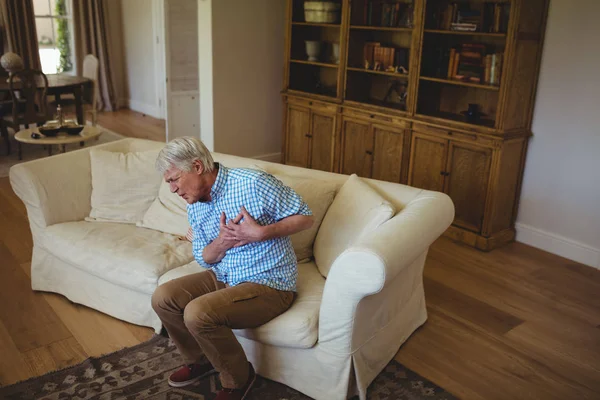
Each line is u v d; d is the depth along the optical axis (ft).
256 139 18.37
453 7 12.97
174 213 9.82
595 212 11.80
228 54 16.88
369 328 7.46
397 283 7.93
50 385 7.65
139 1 25.71
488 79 12.44
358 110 14.96
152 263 8.56
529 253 12.59
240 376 7.18
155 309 7.36
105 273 8.84
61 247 9.36
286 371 7.66
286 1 16.48
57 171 10.03
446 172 13.10
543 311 10.14
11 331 8.96
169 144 6.88
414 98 13.57
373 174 15.02
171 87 19.34
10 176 9.80
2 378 7.83
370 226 7.88
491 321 9.73
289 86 17.25
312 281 8.05
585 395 7.90
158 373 8.00
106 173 10.28
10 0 23.84
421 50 13.24
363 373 7.52
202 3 16.39
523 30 11.42
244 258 7.16
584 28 11.30
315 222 8.69
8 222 13.52
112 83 27.68
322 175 9.42
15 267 11.21
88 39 26.81
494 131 11.89
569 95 11.77
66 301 9.95
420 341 9.05
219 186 6.99
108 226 9.88
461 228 13.07
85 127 16.38
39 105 22.06
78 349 8.55
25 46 24.88
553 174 12.35
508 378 8.21
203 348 6.94
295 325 7.15
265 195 6.84
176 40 18.97
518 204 13.12
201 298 6.81
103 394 7.52
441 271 11.57
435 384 7.95
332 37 16.98
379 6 14.82
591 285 11.18
